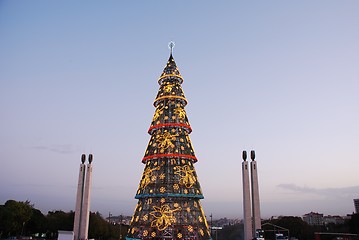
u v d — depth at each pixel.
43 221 114.38
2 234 95.56
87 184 67.75
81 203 66.69
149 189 61.91
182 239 57.25
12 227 93.50
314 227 129.50
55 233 117.44
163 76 74.56
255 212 63.00
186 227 58.38
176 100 71.88
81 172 68.56
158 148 65.56
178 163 64.31
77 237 64.38
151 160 66.19
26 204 101.25
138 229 59.41
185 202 61.34
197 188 63.25
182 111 70.25
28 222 110.50
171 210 59.53
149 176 63.72
